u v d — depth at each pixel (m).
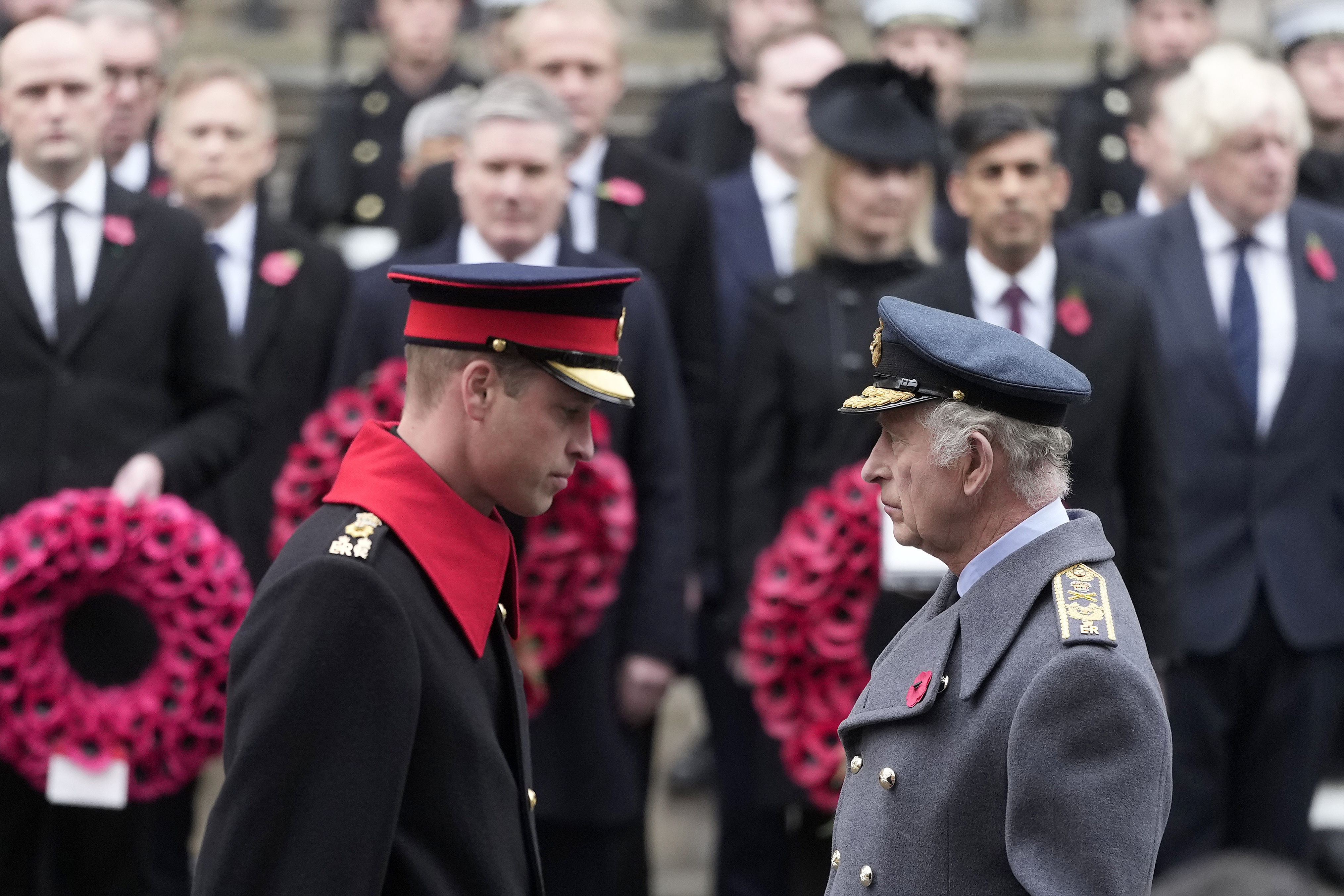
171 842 22.70
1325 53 29.56
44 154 19.64
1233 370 22.03
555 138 19.86
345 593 10.11
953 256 24.84
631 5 53.06
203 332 20.55
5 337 19.52
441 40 32.44
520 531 18.92
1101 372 19.06
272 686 10.00
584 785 19.23
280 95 48.34
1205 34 31.59
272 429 23.55
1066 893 9.80
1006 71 50.03
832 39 25.75
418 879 10.23
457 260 20.27
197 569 19.02
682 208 23.11
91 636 18.91
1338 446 22.28
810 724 19.03
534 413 10.72
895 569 18.22
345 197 31.95
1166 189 27.17
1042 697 10.12
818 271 21.48
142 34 25.62
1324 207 26.55
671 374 20.23
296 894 9.78
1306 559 21.91
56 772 18.48
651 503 20.00
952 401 10.79
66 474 19.44
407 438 11.04
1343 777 26.75
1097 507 19.06
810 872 20.17
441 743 10.38
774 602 19.14
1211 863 6.55
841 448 20.75
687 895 23.81
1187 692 21.66
